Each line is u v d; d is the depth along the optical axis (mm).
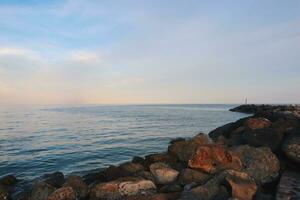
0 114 92125
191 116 77750
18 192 13898
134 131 41094
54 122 60062
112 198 11289
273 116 22844
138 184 11578
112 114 95188
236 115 79375
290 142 12969
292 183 10258
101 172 14961
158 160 15367
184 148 15625
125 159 22688
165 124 52219
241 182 10141
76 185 12078
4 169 19594
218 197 9641
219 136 18719
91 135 37281
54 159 22672
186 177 11898
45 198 11523
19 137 35656
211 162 12227
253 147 13719
